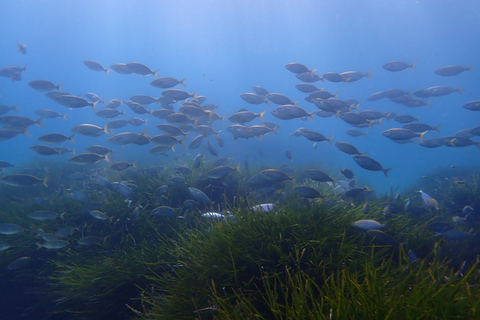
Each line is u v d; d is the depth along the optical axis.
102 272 1.49
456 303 0.75
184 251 1.39
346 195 1.81
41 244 1.69
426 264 1.30
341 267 1.05
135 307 1.43
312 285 1.02
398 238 1.48
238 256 1.15
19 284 1.68
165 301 1.18
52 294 1.58
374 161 1.85
